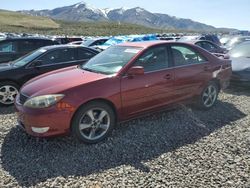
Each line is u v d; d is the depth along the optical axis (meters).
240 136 5.38
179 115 6.39
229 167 4.26
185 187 3.77
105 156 4.60
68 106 4.72
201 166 4.29
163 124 5.88
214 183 3.85
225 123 6.03
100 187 3.78
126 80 5.27
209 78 6.63
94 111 5.05
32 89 5.06
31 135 4.95
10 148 4.85
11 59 10.46
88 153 4.70
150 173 4.11
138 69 5.22
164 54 5.93
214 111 6.79
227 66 7.20
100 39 19.91
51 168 4.24
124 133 5.44
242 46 10.74
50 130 4.71
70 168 4.24
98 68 5.69
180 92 6.12
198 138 5.28
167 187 3.77
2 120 6.25
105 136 5.17
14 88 7.46
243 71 8.84
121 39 20.20
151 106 5.69
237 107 7.16
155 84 5.63
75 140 5.13
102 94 4.98
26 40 10.81
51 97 4.68
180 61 6.16
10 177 4.00
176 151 4.77
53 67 8.02
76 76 5.32
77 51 8.58
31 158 4.53
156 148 4.88
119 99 5.19
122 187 3.77
